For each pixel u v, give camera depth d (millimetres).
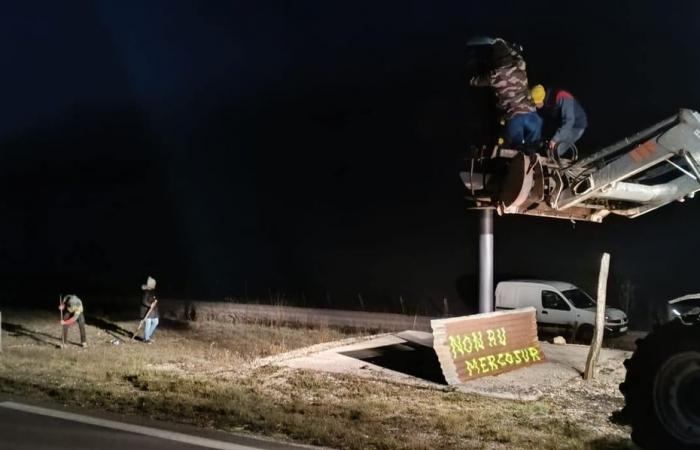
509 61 9898
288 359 14047
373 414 9906
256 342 17750
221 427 8891
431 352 14711
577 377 12789
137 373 12523
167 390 11078
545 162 9641
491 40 10055
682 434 5855
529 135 9961
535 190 9391
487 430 9117
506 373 12938
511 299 21641
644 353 6133
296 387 11703
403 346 15422
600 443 8578
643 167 9203
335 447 8188
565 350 15648
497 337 13117
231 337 18625
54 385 11227
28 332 18172
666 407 5941
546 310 21094
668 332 6059
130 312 23812
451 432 9016
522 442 8617
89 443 8000
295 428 8859
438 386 11766
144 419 9156
